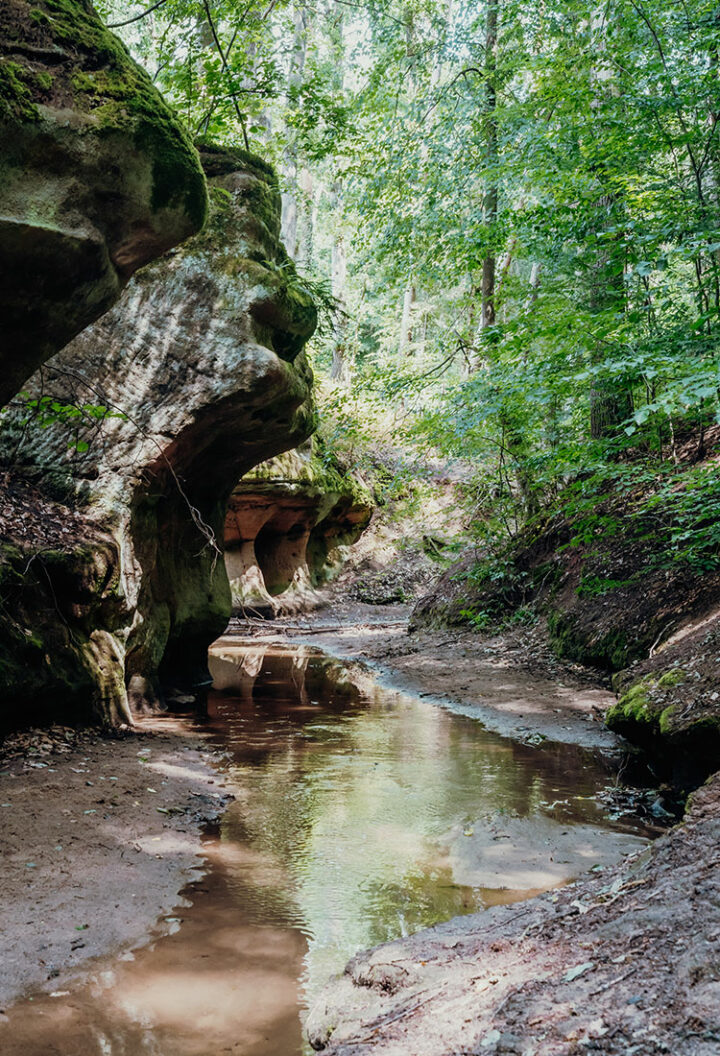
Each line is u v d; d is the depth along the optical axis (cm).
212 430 951
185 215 518
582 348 866
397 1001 297
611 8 1030
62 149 440
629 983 244
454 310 2758
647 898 314
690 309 979
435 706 1074
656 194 809
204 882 478
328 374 3030
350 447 2380
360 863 516
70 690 747
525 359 1048
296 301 976
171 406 890
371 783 704
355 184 1692
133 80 478
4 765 651
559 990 255
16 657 690
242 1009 338
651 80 841
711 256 847
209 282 905
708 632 781
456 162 1510
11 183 430
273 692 1168
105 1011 333
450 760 788
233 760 768
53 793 598
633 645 1032
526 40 1571
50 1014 330
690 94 828
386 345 3147
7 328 474
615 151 889
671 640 957
